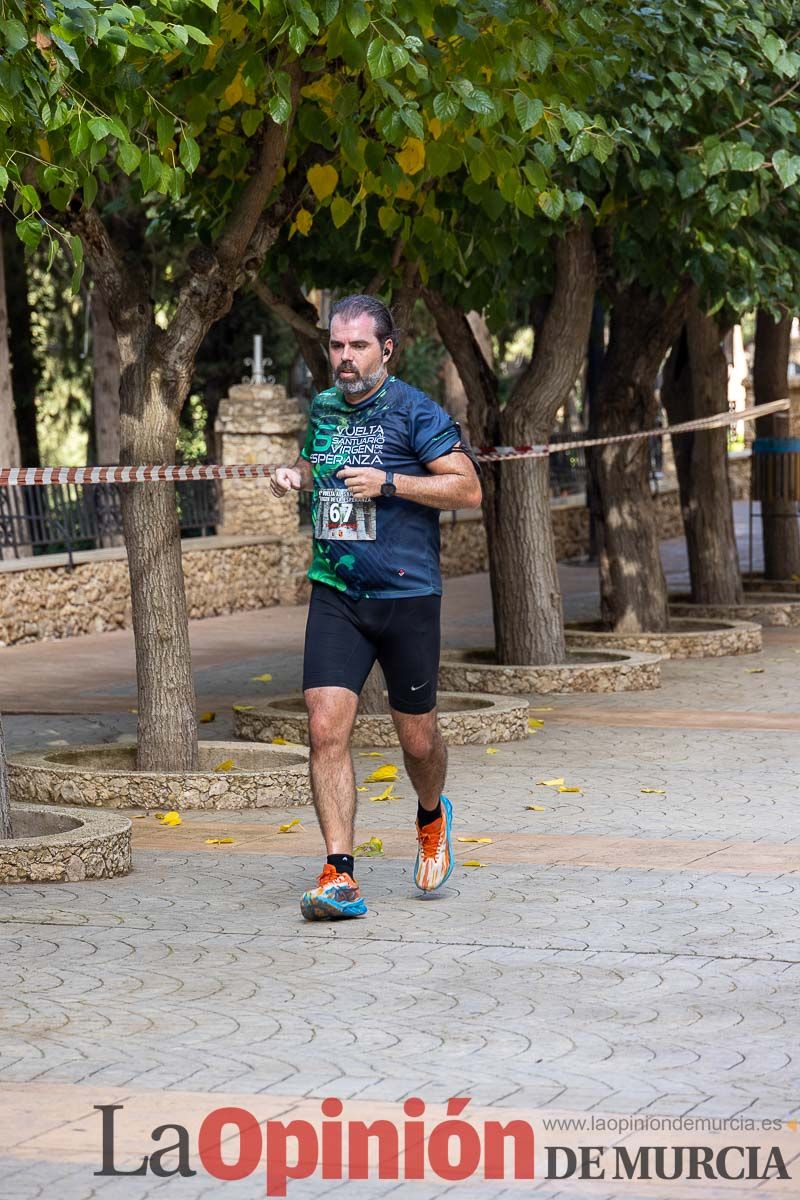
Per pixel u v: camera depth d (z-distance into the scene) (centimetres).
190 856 1408
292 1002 964
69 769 1644
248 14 1463
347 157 1609
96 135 1284
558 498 5212
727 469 3381
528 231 2100
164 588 1689
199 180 2095
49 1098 807
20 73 1248
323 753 1171
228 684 2609
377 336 1162
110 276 1689
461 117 1554
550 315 2470
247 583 3806
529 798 1656
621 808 1602
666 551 5266
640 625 2923
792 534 3809
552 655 2508
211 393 4906
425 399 1170
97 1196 696
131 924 1158
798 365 6819
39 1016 941
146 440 1688
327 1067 848
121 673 2758
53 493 3325
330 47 1484
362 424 1167
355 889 1159
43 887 1289
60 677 2706
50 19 1202
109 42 1231
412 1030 909
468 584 4416
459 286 2358
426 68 1445
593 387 4600
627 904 1205
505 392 5969
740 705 2311
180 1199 693
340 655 1174
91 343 5019
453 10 1527
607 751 1947
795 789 1700
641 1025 918
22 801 1664
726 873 1312
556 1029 911
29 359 4862
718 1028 912
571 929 1132
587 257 2436
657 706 2305
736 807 1605
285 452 3869
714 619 3119
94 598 3356
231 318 4847
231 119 1802
